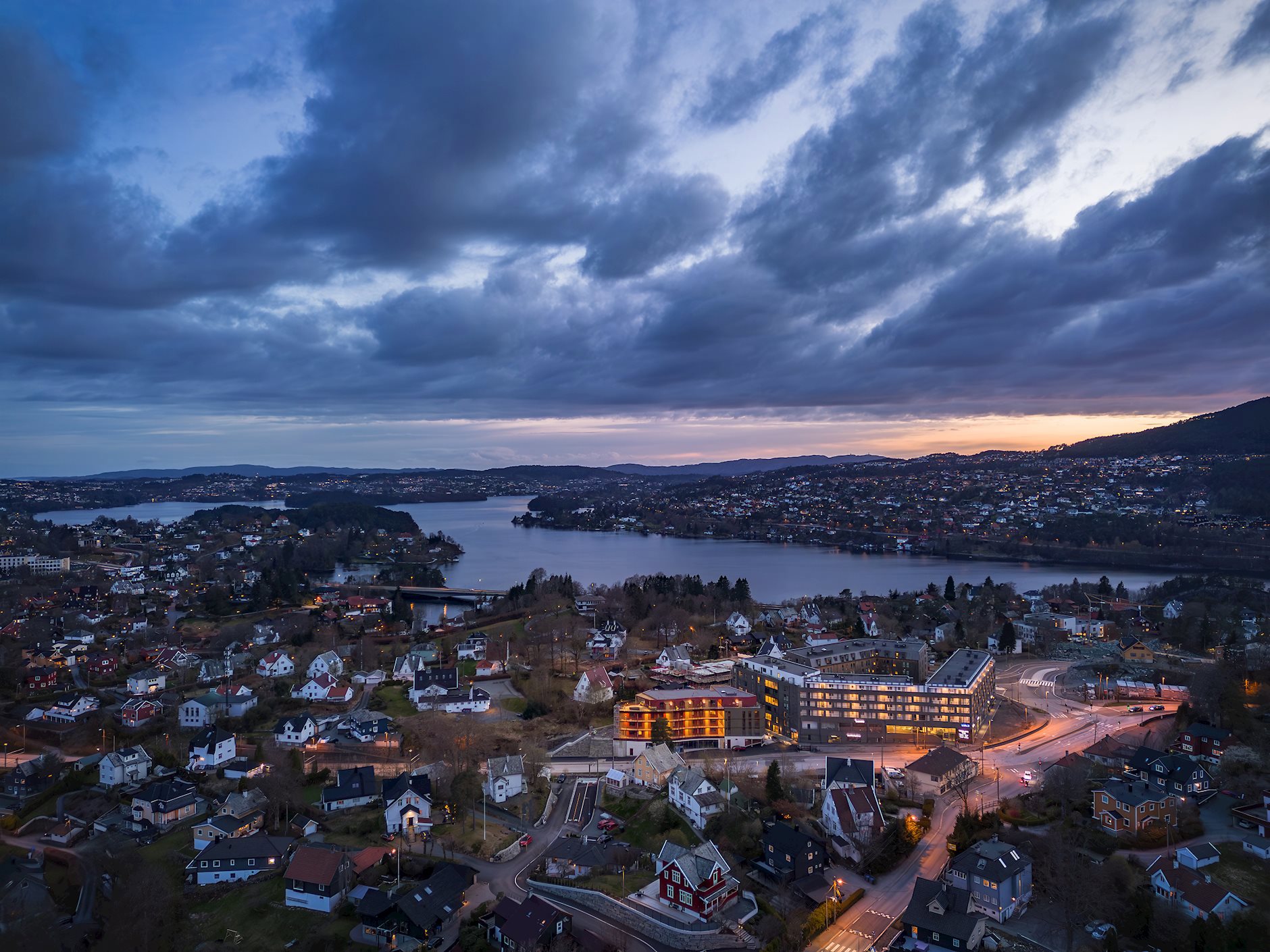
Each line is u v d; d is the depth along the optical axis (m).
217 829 151.12
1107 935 107.69
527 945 111.38
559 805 164.25
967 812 142.50
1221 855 129.38
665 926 116.88
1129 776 160.00
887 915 120.38
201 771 189.00
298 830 152.88
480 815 158.12
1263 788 148.00
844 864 134.75
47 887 143.62
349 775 169.12
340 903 129.12
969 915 113.75
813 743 199.50
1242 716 181.12
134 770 186.12
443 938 119.19
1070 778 149.62
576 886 130.00
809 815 149.62
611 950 111.88
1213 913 107.88
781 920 116.81
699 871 119.88
